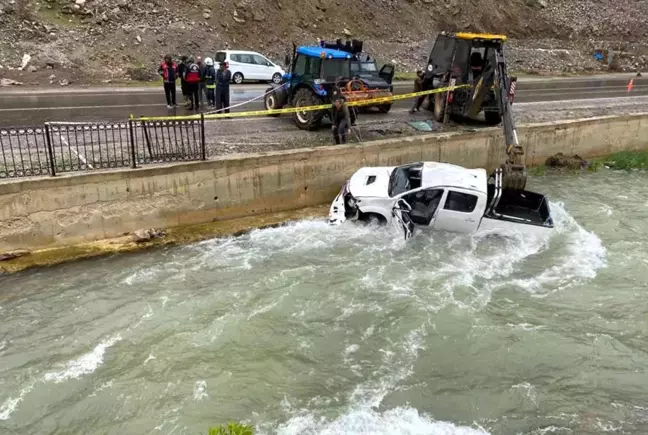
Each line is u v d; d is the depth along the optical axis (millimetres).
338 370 7012
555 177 15438
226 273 9312
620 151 18141
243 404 6371
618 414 6371
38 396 6391
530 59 36500
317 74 14352
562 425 6191
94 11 24734
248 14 28281
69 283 8828
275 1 29562
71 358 7066
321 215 11961
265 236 10805
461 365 7180
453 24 37062
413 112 17438
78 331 7633
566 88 26797
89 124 10023
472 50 15531
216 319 7969
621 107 20516
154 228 10648
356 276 9289
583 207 12914
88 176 9742
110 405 6289
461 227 10508
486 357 7344
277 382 6758
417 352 7402
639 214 12570
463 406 6465
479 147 15070
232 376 6824
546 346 7582
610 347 7602
